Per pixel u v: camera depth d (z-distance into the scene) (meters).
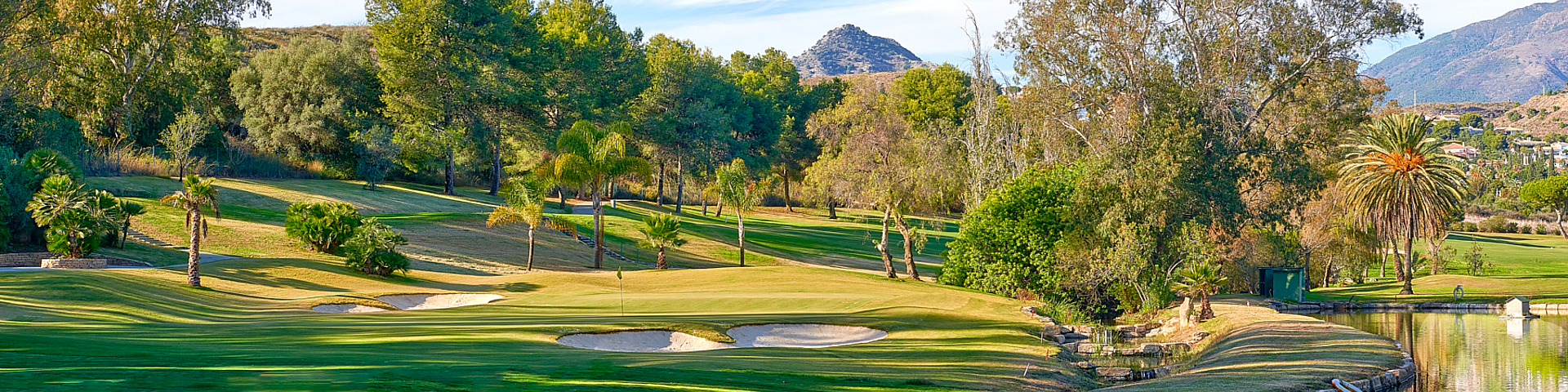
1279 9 48.25
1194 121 42.62
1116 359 27.98
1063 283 41.69
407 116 78.62
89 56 63.84
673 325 27.12
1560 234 131.12
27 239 46.28
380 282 43.19
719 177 60.59
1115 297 43.00
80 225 42.12
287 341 20.78
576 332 24.72
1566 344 32.44
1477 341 33.56
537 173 54.12
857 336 29.41
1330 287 60.34
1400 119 53.09
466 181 100.50
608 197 101.31
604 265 57.03
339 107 82.00
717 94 109.62
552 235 64.12
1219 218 42.03
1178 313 37.59
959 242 49.06
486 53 81.62
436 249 54.91
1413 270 73.19
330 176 85.44
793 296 39.62
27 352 16.17
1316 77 49.00
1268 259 50.06
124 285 32.44
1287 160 46.69
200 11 68.19
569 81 93.75
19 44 61.56
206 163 76.94
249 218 59.06
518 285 43.66
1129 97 47.09
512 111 85.12
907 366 20.73
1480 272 71.81
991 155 51.19
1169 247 40.53
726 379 16.30
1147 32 49.91
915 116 112.88
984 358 23.39
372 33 85.25
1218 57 48.16
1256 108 50.50
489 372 15.48
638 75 109.44
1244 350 25.98
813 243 79.00
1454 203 52.50
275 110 83.38
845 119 84.50
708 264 63.00
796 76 143.62
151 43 67.88
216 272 40.00
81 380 12.79
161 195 61.56
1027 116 53.44
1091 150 48.69
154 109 78.94
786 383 16.38
